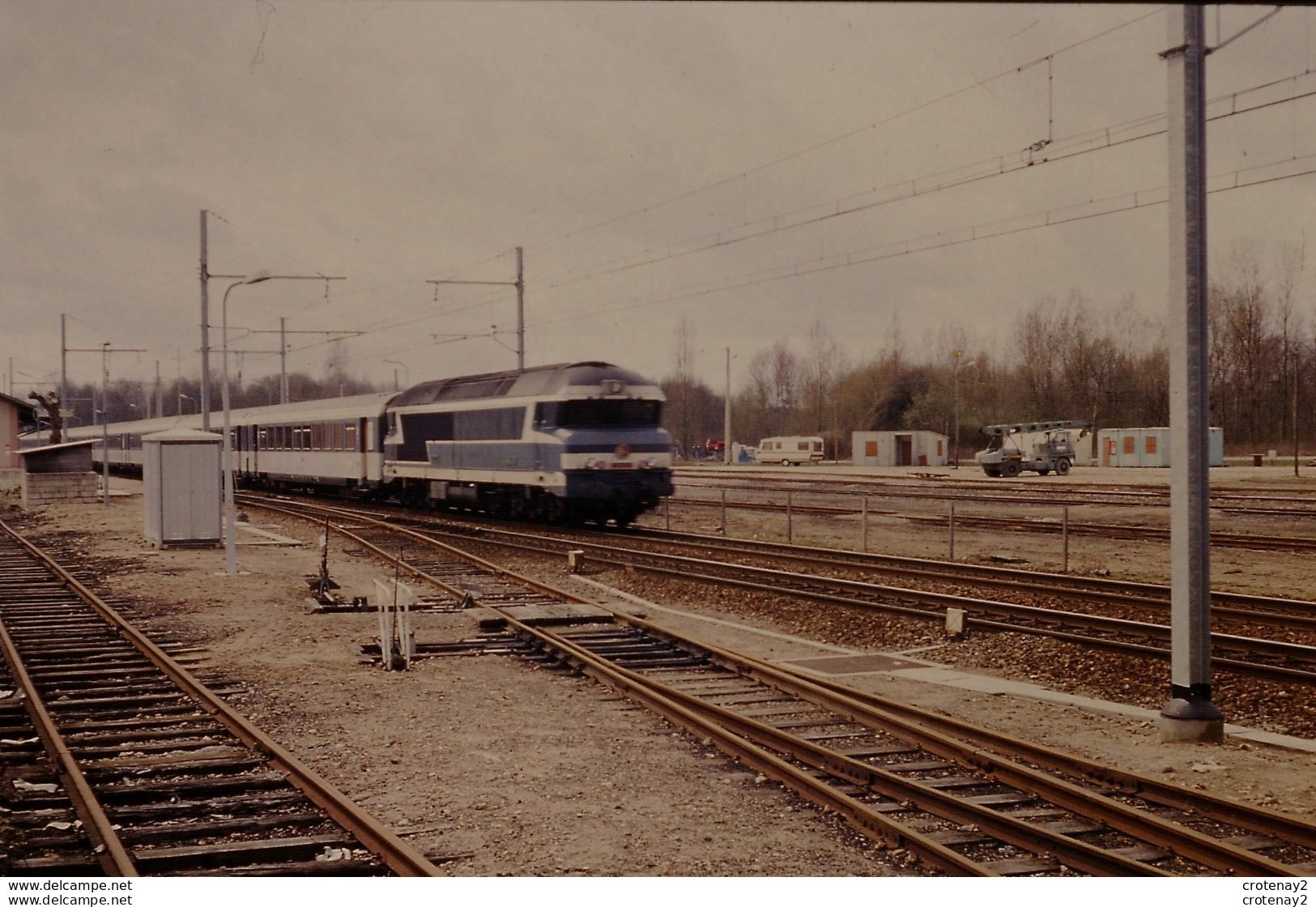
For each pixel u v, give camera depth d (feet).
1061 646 50.93
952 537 79.15
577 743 37.70
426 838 28.50
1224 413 313.53
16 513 153.89
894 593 64.80
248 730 37.42
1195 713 37.47
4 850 27.30
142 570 86.12
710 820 29.89
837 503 145.79
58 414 193.26
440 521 122.93
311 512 137.08
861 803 30.01
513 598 69.87
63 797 31.81
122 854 25.81
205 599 71.41
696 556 88.58
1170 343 38.88
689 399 404.77
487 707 42.93
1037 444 205.98
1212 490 152.35
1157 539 96.27
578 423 103.86
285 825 29.30
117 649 55.16
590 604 66.64
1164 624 55.72
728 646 55.67
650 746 37.27
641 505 105.81
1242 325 309.83
